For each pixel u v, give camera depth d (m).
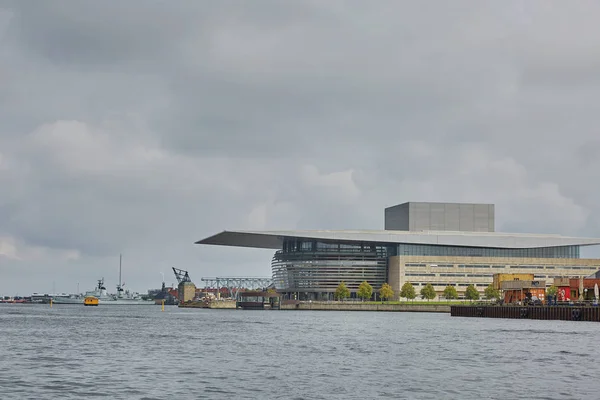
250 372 54.53
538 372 54.69
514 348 73.25
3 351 71.25
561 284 167.00
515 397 44.34
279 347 75.44
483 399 43.69
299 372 54.53
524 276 187.12
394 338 87.88
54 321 146.38
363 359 63.22
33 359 63.66
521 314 150.00
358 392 45.75
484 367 57.59
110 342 83.06
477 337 89.00
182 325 126.38
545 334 94.00
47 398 43.50
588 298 161.88
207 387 47.41
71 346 77.38
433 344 78.31
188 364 59.62
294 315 189.88
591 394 45.34
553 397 44.38
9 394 44.81
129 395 44.50
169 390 46.25
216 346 77.00
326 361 61.69
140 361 61.88
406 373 54.03
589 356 65.56
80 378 51.34
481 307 166.75
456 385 48.50
